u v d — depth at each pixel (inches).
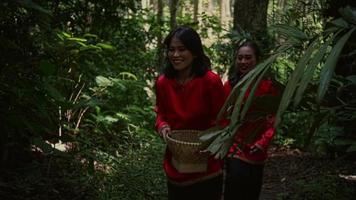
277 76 271.7
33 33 164.7
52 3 226.4
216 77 111.0
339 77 92.4
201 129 114.0
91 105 161.2
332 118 99.7
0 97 129.7
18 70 130.2
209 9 917.2
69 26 255.8
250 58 140.6
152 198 174.2
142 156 222.1
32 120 131.3
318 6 265.1
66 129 204.2
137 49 330.3
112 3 268.7
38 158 179.6
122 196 168.2
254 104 84.4
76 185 165.5
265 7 335.0
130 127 266.4
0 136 138.2
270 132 132.9
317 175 228.5
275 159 275.9
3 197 140.9
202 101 111.5
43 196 149.4
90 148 203.3
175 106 113.0
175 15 427.8
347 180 211.0
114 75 274.5
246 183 138.8
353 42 81.5
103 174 180.2
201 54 111.1
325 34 74.2
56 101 146.6
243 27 334.6
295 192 203.5
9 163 163.8
